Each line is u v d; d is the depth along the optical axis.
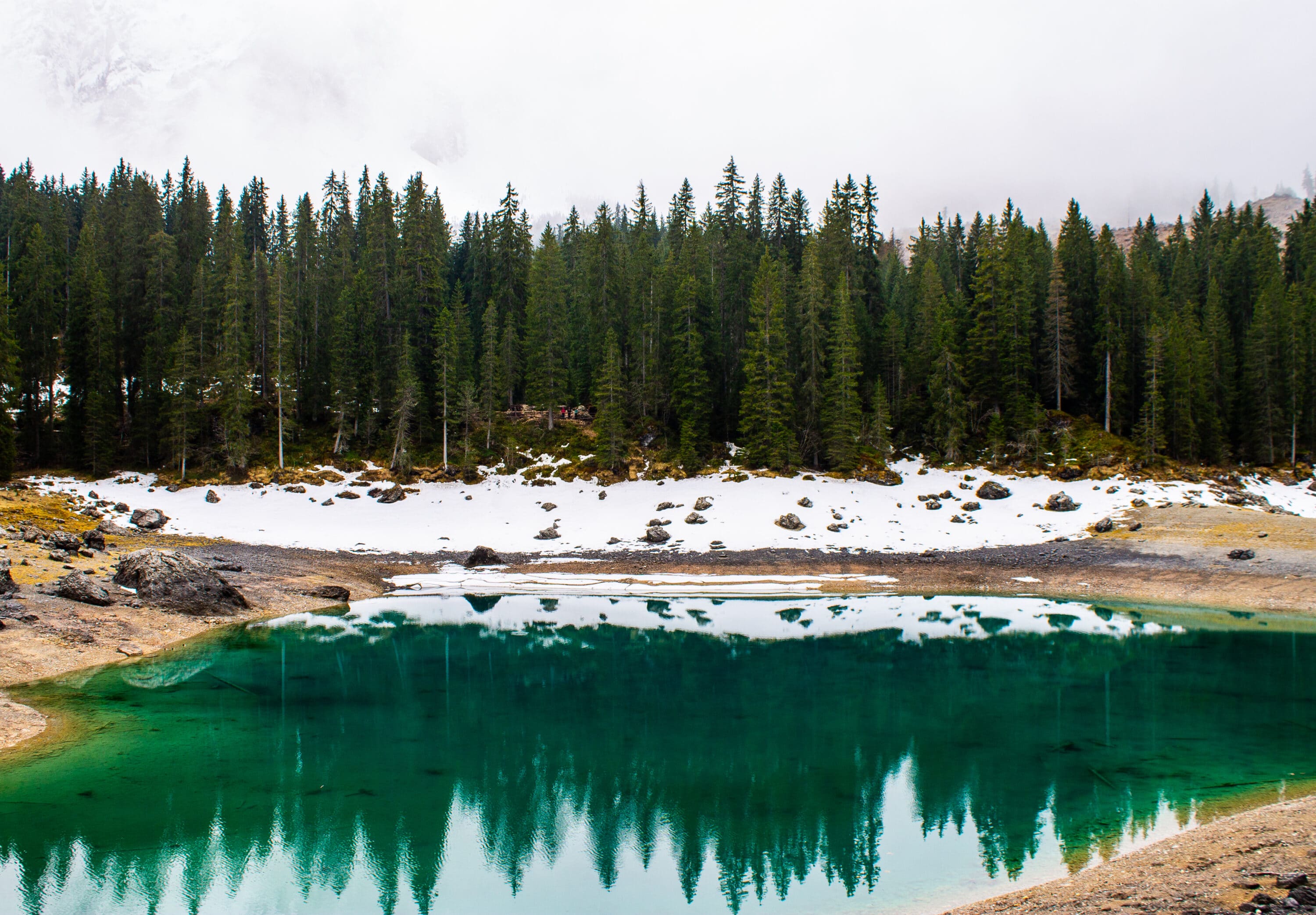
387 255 86.62
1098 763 16.50
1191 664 26.86
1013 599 40.75
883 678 25.47
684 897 11.05
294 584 39.97
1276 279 71.94
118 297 73.31
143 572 31.11
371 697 22.55
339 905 10.84
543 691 23.70
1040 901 9.70
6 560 27.61
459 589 43.91
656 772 16.42
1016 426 66.06
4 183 102.56
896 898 10.67
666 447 70.56
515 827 13.59
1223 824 12.25
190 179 101.00
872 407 73.12
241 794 14.88
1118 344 69.50
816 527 55.66
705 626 35.03
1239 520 48.09
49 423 67.81
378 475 67.19
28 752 16.73
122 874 11.62
